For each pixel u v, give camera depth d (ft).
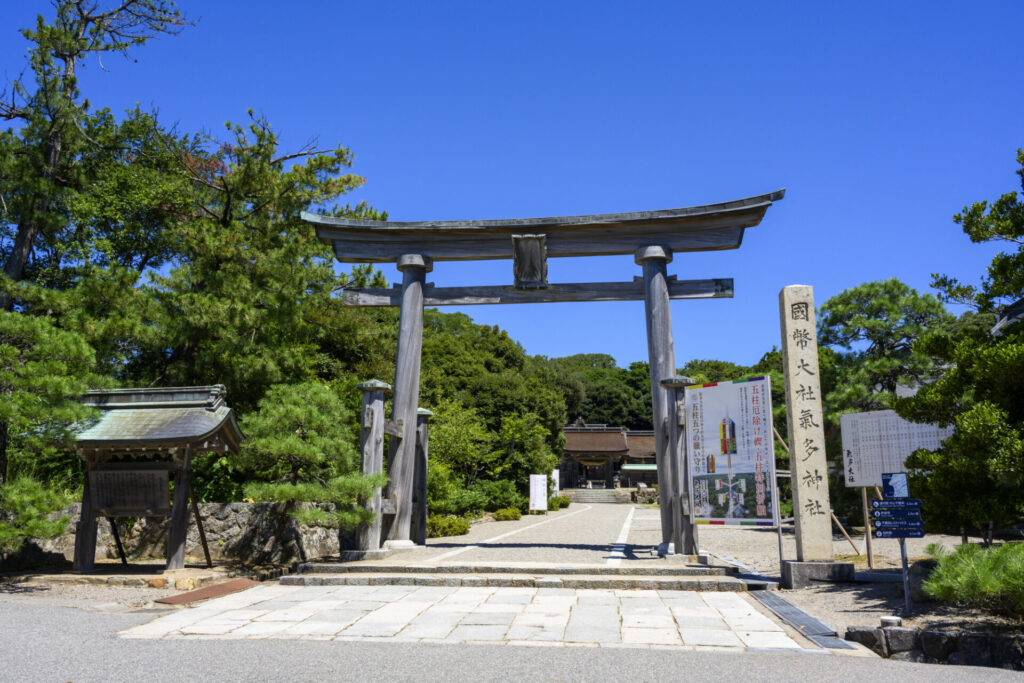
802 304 30.55
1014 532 42.57
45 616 23.04
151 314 46.03
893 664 17.25
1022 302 48.60
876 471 32.65
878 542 45.24
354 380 59.98
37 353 31.40
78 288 43.83
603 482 163.12
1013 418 24.43
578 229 39.34
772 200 36.19
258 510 38.65
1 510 30.53
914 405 26.94
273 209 61.77
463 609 23.99
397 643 19.02
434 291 40.86
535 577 29.30
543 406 114.93
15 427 34.63
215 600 26.32
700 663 16.85
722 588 28.07
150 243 67.72
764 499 31.01
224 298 50.62
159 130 64.59
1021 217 26.04
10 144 41.81
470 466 89.35
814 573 28.30
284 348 52.75
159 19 50.08
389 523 38.17
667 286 38.24
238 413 51.29
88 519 32.68
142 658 17.11
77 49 46.34
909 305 61.26
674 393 34.83
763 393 31.83
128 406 33.53
